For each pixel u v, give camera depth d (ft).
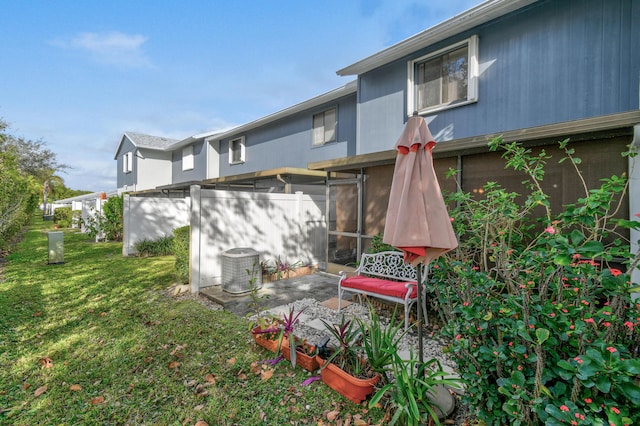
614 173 12.34
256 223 22.65
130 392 9.42
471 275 8.14
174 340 12.62
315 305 16.76
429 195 7.71
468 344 7.34
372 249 18.29
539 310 6.70
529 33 18.53
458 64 21.56
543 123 18.03
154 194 61.05
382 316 15.15
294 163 38.65
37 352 11.72
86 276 23.40
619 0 15.84
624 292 6.73
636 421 5.44
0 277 23.11
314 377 9.80
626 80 15.67
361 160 20.12
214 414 8.46
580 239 6.26
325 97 33.04
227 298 17.56
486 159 15.81
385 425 7.80
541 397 6.28
